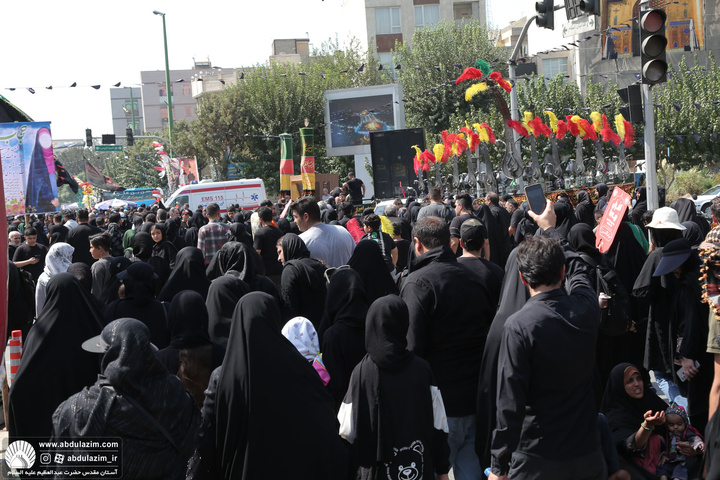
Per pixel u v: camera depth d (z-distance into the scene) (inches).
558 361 130.3
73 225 672.4
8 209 569.0
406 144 981.2
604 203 437.4
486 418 162.7
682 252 191.9
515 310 161.2
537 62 1973.4
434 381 154.9
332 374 182.7
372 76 1776.6
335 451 140.4
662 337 209.8
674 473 183.2
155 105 4938.5
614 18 1642.5
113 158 3848.4
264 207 362.9
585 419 134.1
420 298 176.7
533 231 348.5
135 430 118.7
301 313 249.3
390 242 338.6
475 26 1654.8
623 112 413.1
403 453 148.3
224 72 3011.8
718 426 140.4
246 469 134.2
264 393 136.0
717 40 1705.2
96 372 180.2
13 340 254.7
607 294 204.1
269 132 1567.4
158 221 554.3
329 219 498.3
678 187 1193.4
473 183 727.1
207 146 1647.4
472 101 1552.7
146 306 225.1
